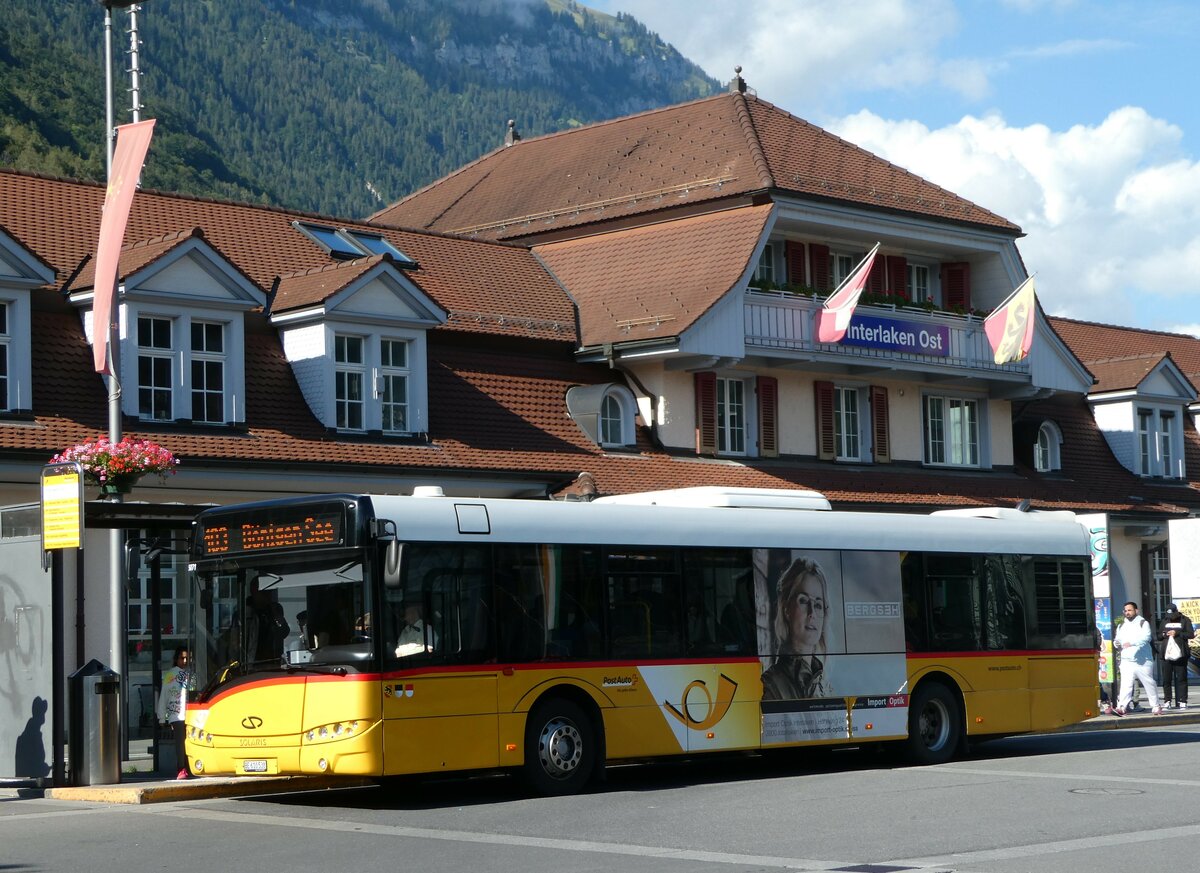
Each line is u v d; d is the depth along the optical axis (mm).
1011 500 40875
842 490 36812
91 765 19094
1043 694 24141
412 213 44688
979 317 41219
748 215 36062
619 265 36844
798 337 36281
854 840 13711
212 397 27438
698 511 20234
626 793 18234
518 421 32062
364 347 29391
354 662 16812
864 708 21609
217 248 27750
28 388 25047
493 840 14070
